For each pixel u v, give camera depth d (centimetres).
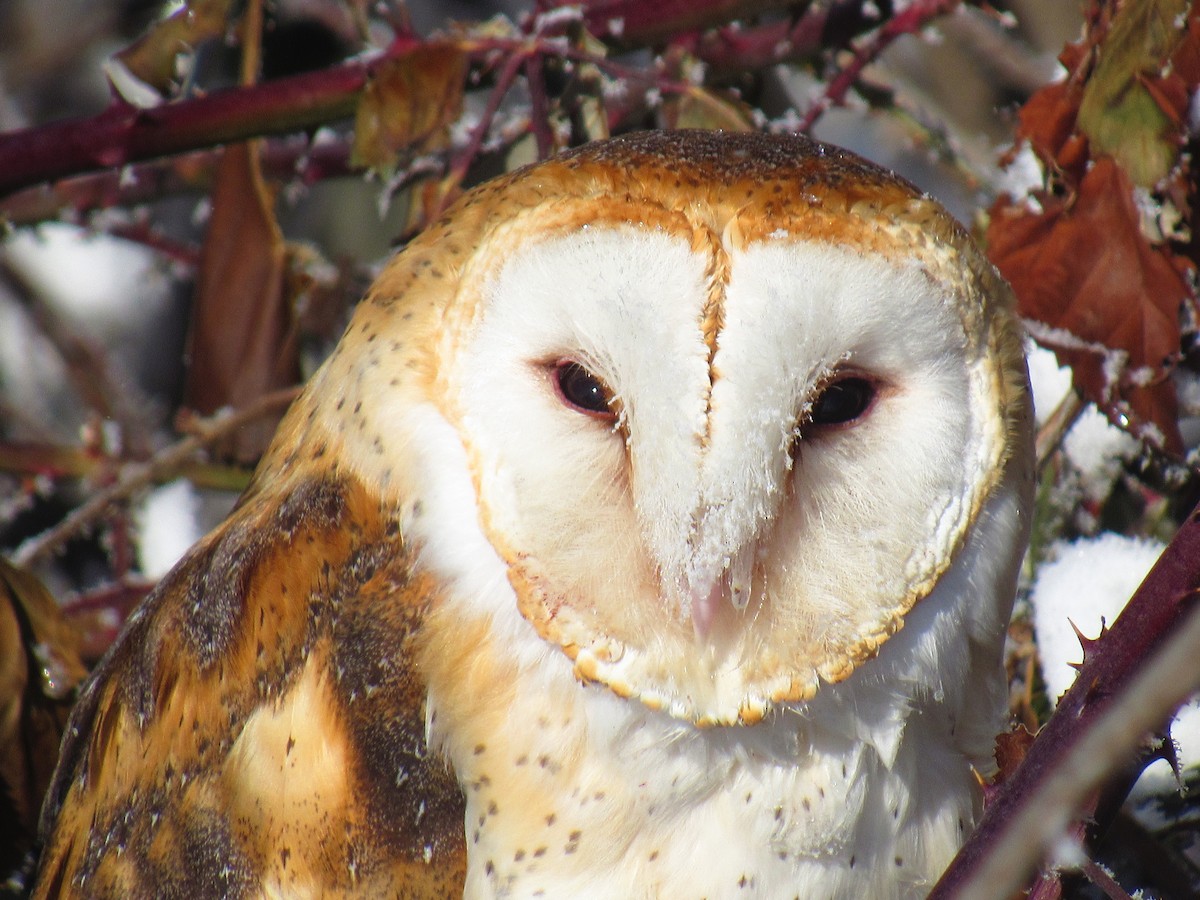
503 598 285
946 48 303
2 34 324
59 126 294
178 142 294
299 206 309
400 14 293
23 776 295
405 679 286
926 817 286
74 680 295
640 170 284
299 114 294
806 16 297
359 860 286
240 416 298
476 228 286
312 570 287
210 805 287
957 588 285
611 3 295
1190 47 288
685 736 285
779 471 284
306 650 287
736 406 283
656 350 283
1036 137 290
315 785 286
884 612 285
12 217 304
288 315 299
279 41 308
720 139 285
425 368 286
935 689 286
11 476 304
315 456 288
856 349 284
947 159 297
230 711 287
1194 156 289
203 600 288
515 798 286
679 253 283
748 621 285
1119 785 279
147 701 289
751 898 285
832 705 285
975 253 285
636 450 284
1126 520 294
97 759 290
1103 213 289
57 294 323
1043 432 291
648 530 284
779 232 283
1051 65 300
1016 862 275
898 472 285
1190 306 289
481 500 285
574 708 285
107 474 301
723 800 285
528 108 294
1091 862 278
